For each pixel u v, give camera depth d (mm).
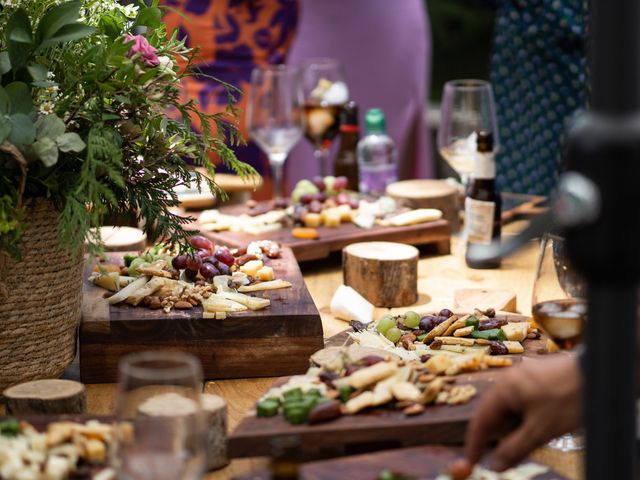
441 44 9250
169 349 1730
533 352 1621
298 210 2510
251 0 3598
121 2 1942
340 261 2482
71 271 1627
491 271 2363
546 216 2447
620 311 749
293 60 4383
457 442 1299
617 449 763
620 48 716
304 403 1315
